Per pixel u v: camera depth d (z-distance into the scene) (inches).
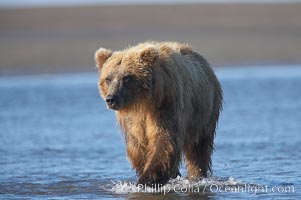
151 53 764.6
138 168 812.6
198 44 3048.7
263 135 1227.2
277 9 4010.8
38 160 1043.9
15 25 3855.8
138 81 763.4
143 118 782.5
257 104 1643.7
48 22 3912.4
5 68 2571.4
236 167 948.0
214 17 3909.9
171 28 3649.1
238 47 2910.9
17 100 1830.7
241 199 753.0
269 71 2431.1
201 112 850.1
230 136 1227.9
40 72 2487.7
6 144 1202.0
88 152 1107.9
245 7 4111.7
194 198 759.1
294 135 1220.5
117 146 1163.3
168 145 770.8
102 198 772.0
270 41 3019.2
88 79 2299.5
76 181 879.7
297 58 2696.9
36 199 777.6
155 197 764.0
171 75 777.6
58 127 1387.8
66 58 2694.4
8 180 893.2
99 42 3134.8
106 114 1567.4
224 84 2062.0
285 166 946.7
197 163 875.4
